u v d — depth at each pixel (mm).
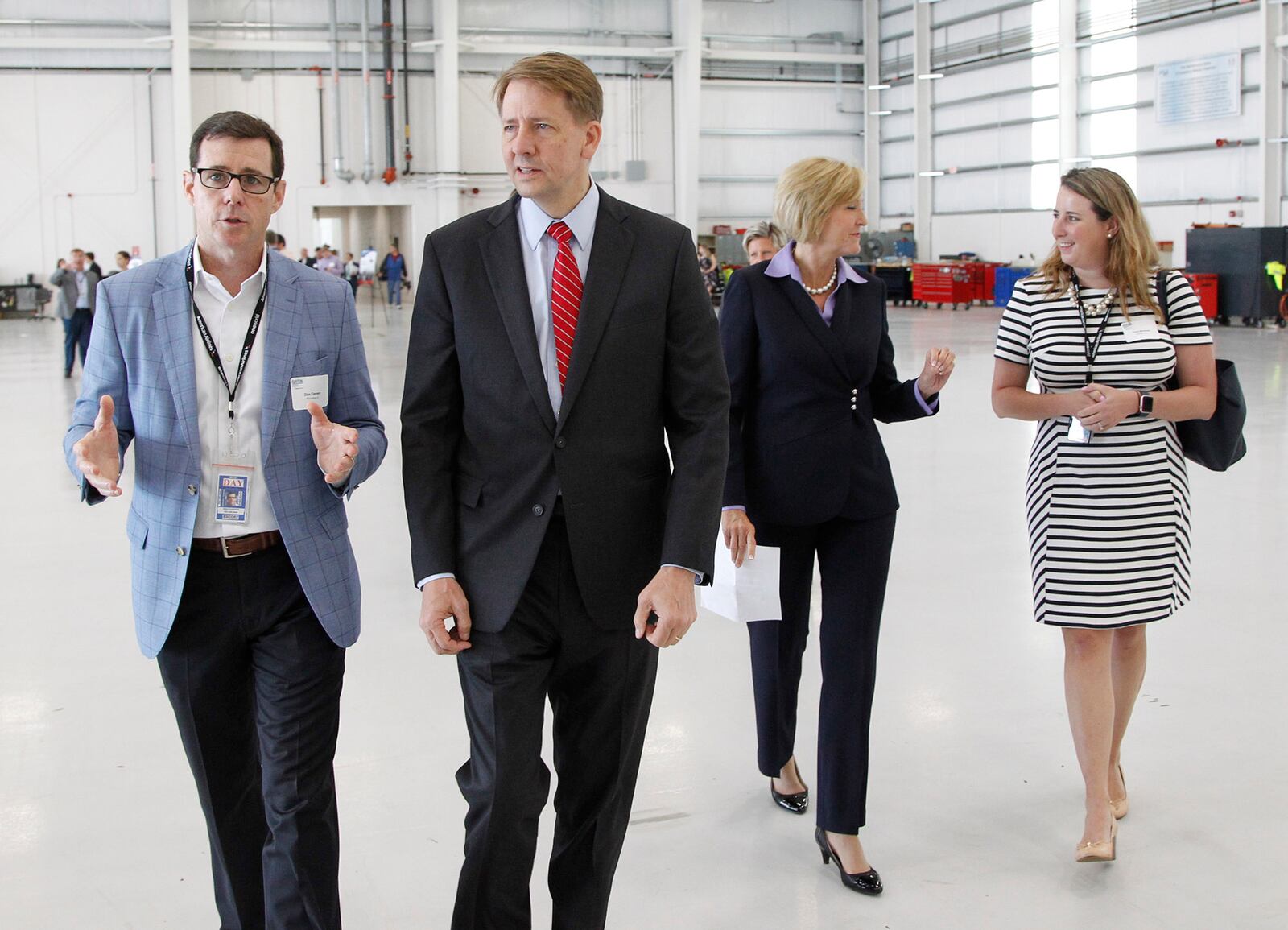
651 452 1890
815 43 25453
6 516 5746
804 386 2449
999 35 21781
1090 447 2482
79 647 3826
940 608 4203
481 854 1838
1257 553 4820
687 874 2436
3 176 22047
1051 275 2562
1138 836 2572
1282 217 16531
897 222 25453
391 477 6758
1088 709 2484
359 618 2014
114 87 22156
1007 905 2299
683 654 3768
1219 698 3324
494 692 1831
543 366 1827
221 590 1902
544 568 1833
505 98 1773
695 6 23281
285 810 1933
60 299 11930
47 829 2611
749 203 25500
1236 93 17016
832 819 2396
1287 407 8586
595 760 1928
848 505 2451
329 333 1972
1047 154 20922
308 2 22641
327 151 23156
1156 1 18250
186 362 1872
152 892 2348
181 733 1973
